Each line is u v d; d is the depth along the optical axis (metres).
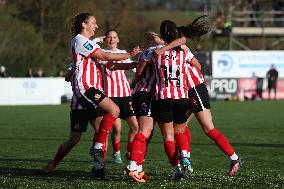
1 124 49.84
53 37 106.69
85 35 21.98
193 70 22.03
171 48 20.81
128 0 131.25
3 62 98.19
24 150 32.09
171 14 161.38
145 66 21.14
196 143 35.44
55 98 80.75
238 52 87.94
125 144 35.78
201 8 122.94
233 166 21.50
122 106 26.58
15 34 100.56
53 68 101.75
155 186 19.81
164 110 20.95
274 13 100.62
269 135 39.62
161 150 31.98
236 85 85.75
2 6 109.19
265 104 75.75
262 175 22.61
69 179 21.48
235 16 104.56
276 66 89.00
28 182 20.67
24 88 79.38
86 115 22.38
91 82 21.53
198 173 23.00
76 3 108.56
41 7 107.25
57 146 34.06
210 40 105.12
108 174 23.05
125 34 110.19
